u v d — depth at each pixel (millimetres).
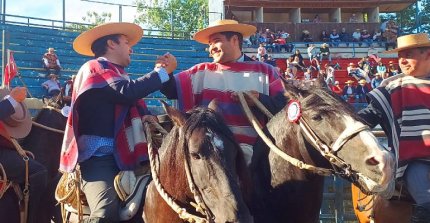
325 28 31141
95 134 4293
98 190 4195
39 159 6266
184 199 3584
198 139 3361
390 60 27672
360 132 3559
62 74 19453
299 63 23531
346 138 3582
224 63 4980
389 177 3404
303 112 3838
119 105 4359
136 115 4469
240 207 3182
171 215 3756
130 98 4125
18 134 5316
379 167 3420
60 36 21906
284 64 26406
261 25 31094
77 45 4781
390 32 29359
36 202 5215
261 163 4254
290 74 20922
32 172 5219
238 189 3258
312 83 4020
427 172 4516
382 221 5043
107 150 4289
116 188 4184
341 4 33188
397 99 4793
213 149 3328
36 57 19844
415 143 4582
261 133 4203
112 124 4328
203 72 4977
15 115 5266
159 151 3949
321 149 3713
